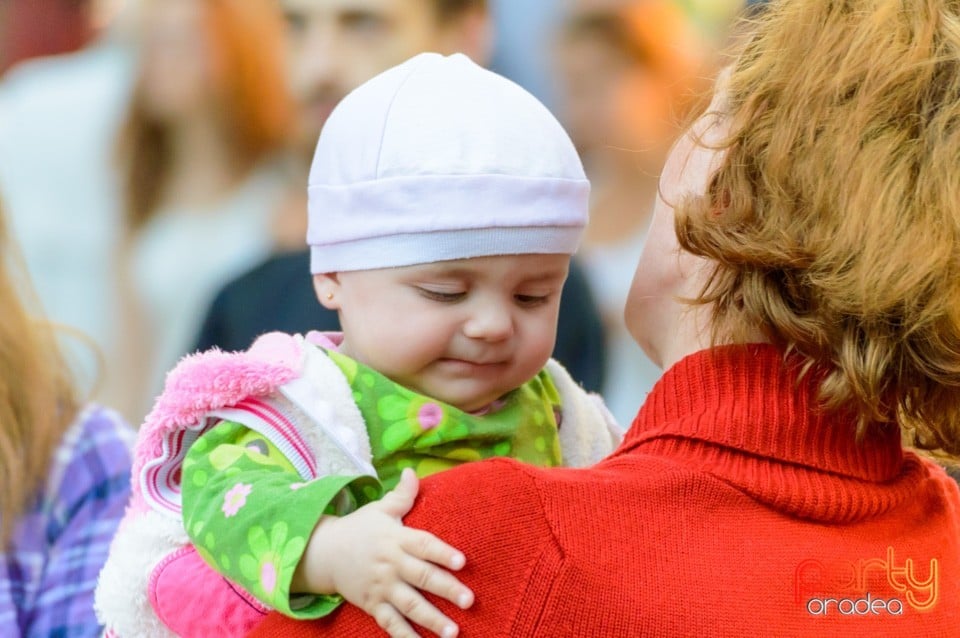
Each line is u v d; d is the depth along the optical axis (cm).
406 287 412
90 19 973
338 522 344
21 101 973
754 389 352
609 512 334
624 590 323
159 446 407
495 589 325
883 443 365
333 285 443
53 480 578
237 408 400
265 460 389
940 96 334
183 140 948
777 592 328
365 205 414
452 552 323
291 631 347
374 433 413
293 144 935
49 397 582
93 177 948
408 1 905
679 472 341
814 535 339
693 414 357
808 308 344
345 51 919
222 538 358
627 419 906
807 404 349
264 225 943
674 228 367
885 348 335
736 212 349
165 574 402
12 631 553
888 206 326
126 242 968
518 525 330
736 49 393
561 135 428
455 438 419
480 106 414
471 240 402
